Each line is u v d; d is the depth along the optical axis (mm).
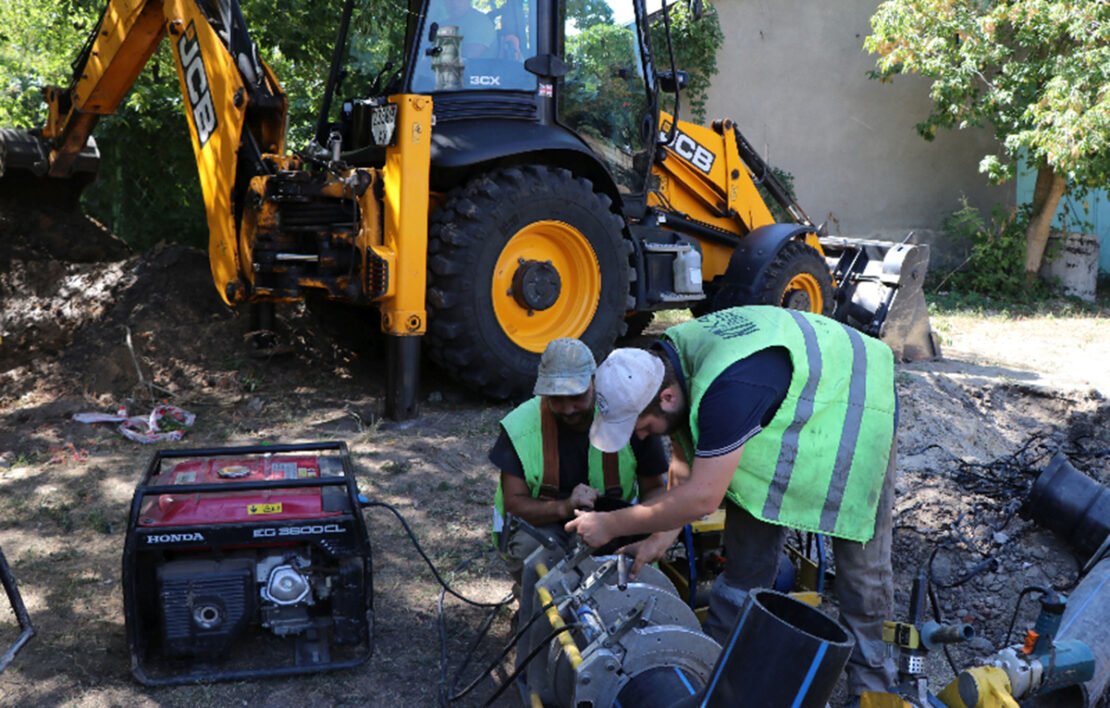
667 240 7367
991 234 13297
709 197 8133
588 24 6555
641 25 6969
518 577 3162
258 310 7004
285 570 2998
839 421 2697
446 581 3850
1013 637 3809
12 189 8305
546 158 6477
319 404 6301
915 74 14039
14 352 6938
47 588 3721
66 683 3035
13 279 7555
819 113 14297
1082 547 4270
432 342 5965
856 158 14359
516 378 6129
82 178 8633
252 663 3174
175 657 3115
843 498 2736
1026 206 13312
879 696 2580
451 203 5879
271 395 6441
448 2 6012
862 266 8461
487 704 2682
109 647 3285
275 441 5520
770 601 2125
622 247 6508
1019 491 5117
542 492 3088
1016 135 11922
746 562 2959
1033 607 4055
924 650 2549
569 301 6508
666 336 2727
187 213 10805
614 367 2498
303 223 5938
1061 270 13258
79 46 11375
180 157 10352
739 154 8516
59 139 7793
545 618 2752
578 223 6242
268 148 6168
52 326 7062
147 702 2939
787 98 14281
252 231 5852
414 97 5367
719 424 2445
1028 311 11930
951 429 6102
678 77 7340
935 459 5598
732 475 2475
